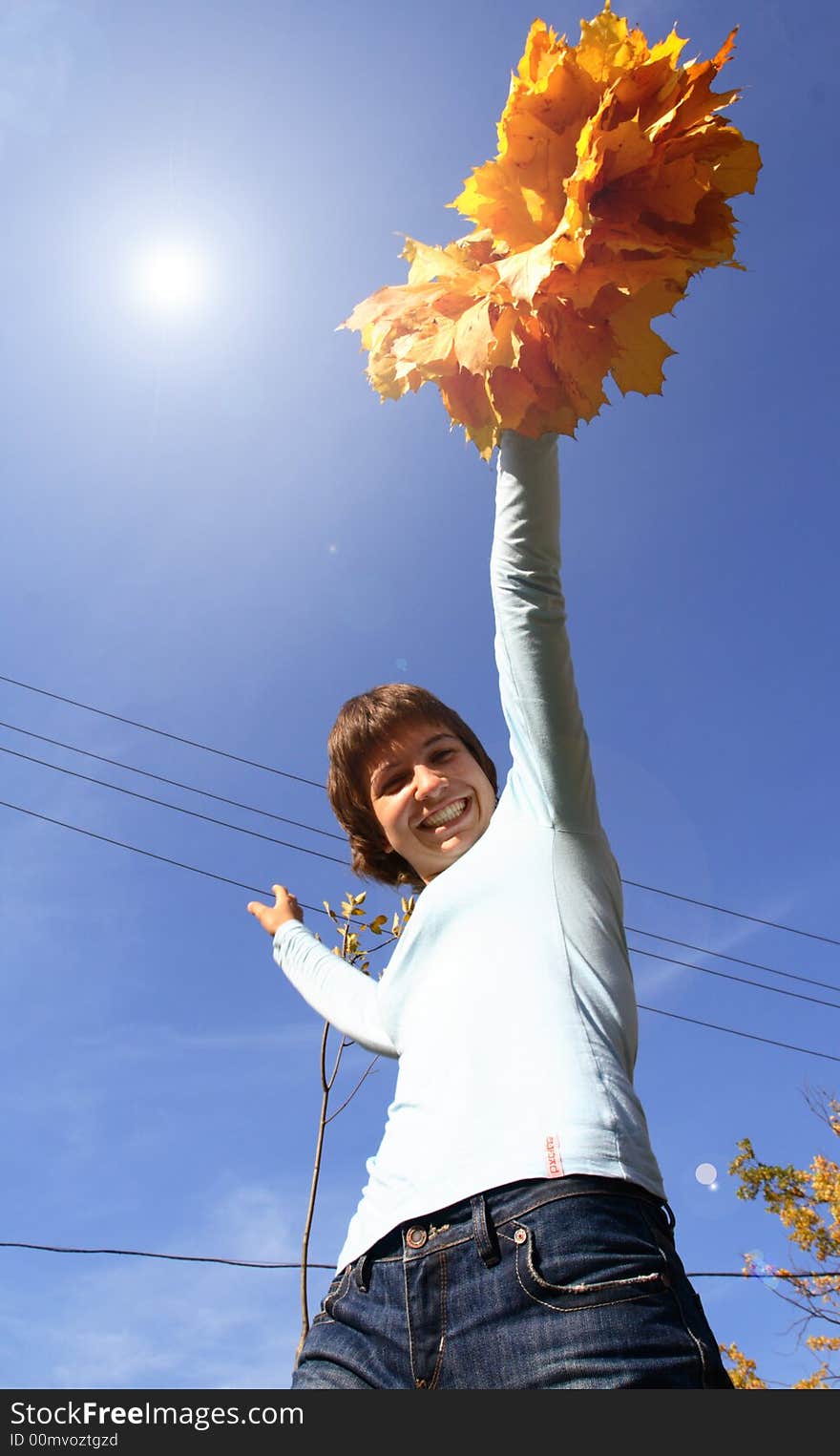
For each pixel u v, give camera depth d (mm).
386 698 1904
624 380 1175
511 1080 1168
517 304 1080
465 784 1748
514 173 1135
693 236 1126
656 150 1077
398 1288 1096
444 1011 1302
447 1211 1096
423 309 1180
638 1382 922
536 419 1210
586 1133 1094
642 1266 1007
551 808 1407
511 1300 1003
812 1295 9234
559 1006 1227
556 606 1404
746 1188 9953
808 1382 8938
